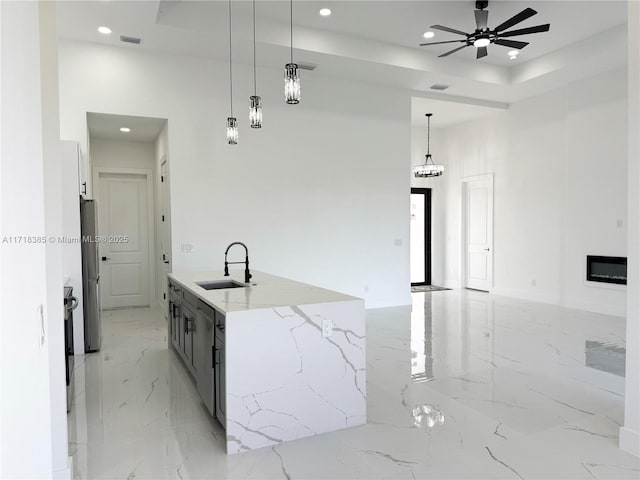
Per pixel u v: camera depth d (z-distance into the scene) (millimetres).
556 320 6141
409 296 7344
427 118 8805
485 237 8750
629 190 2543
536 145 7605
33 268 1084
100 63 5270
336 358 2881
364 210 6887
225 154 5910
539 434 2824
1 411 750
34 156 1126
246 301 2910
